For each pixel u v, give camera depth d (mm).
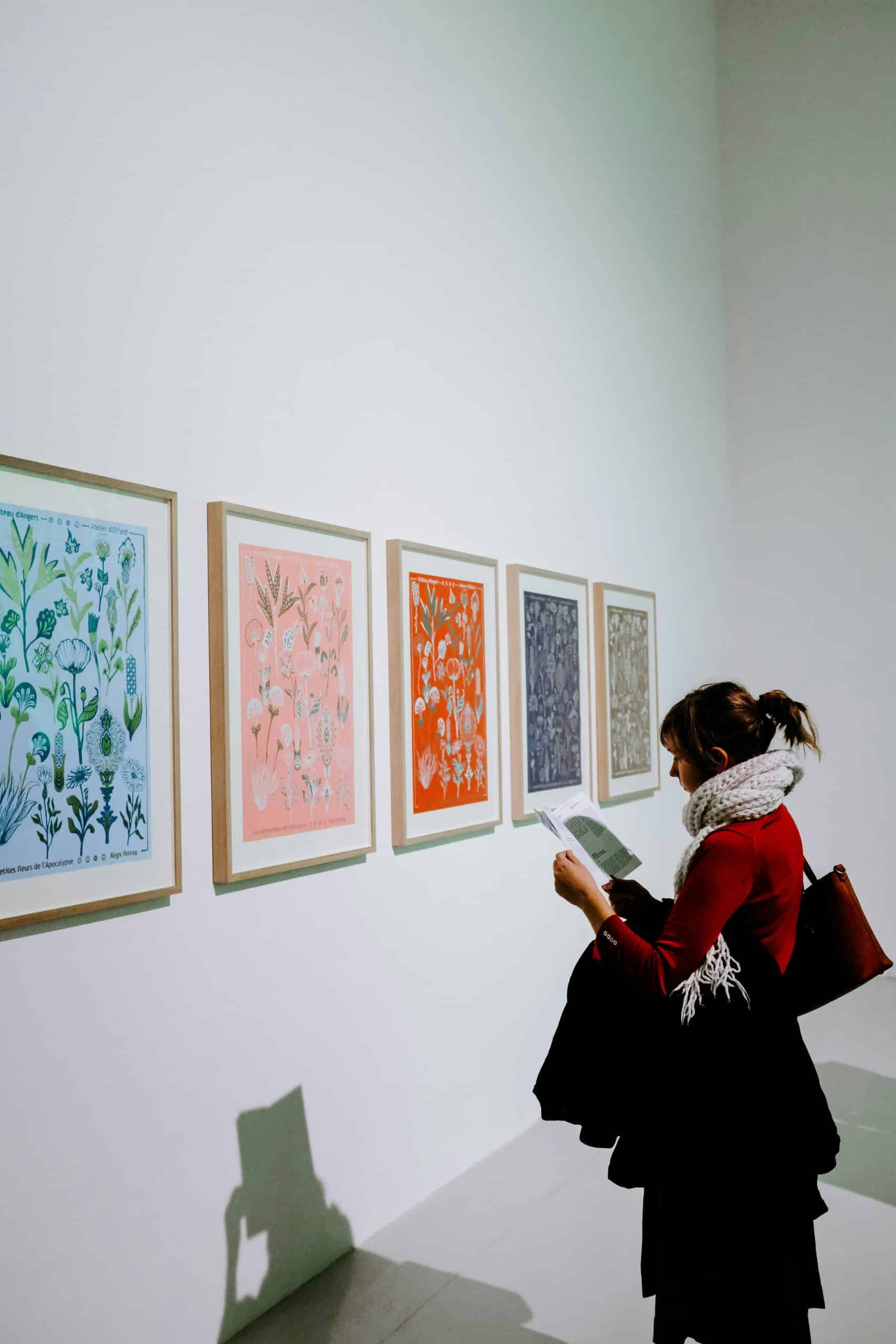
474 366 4051
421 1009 3605
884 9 6434
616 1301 2922
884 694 6480
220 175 2865
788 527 6777
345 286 3350
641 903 2547
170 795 2592
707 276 6676
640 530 5539
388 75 3600
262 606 2916
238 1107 2812
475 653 3930
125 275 2561
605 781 4926
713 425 6707
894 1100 4387
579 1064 2346
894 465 6441
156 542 2586
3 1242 2193
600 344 5141
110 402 2506
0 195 2256
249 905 2873
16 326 2285
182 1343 2607
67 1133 2334
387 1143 3404
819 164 6645
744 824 2266
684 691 6059
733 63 6902
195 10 2789
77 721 2357
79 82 2445
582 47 5039
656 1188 2303
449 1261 3152
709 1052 2170
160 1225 2562
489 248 4184
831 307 6625
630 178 5551
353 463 3357
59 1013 2326
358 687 3307
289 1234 2975
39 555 2285
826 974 2326
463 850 3879
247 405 2932
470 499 3996
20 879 2225
